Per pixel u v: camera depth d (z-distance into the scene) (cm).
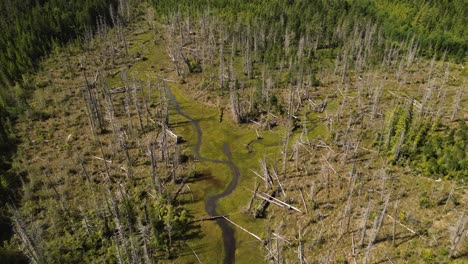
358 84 9531
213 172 6975
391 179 6388
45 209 5947
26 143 7456
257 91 8925
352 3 12988
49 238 5488
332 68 10431
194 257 5406
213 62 10844
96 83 9812
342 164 6775
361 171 6606
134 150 7356
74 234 5525
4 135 7425
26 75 9800
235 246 5575
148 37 12762
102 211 5656
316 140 7600
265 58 10556
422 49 10906
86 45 11606
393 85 9444
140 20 14212
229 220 5959
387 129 7050
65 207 5866
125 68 10725
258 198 6303
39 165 6875
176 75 10294
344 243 5350
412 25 11525
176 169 6875
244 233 5756
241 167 7094
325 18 11931
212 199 6391
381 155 6962
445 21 11256
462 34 10994
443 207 5766
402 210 5762
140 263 4866
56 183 6488
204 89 9538
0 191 6156
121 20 13638
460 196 5931
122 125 8119
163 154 6994
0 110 8069
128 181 6531
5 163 6881
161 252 5422
